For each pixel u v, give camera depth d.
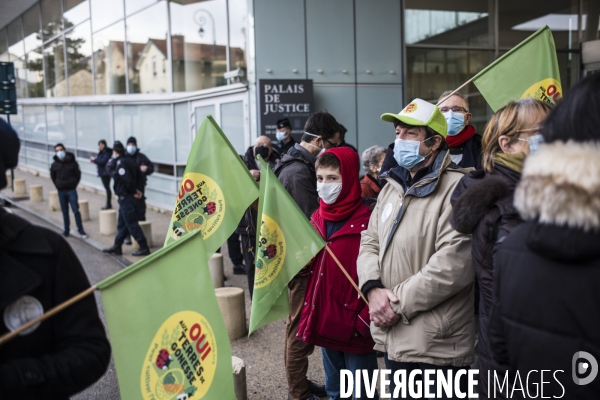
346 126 10.50
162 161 14.16
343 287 3.30
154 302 2.12
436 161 2.87
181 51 12.88
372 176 5.52
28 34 24.03
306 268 3.82
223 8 11.08
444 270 2.63
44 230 1.87
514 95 3.57
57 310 1.77
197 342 2.20
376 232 3.13
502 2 11.58
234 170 3.28
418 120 2.85
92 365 1.81
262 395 4.44
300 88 10.01
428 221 2.79
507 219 2.08
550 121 1.63
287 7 10.12
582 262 1.49
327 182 3.43
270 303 3.24
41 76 22.84
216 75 11.55
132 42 15.35
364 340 3.31
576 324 1.49
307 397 4.04
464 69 11.41
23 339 1.75
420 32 10.94
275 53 10.11
